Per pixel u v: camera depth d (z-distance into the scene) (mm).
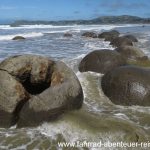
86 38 17844
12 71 4551
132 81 5031
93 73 6461
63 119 4156
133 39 14078
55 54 10016
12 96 4320
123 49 7961
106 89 5352
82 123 4051
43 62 4777
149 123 4367
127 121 4230
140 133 3908
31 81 4793
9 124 4293
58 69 4840
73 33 23562
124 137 3770
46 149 3730
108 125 3977
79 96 4566
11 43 14453
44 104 4203
